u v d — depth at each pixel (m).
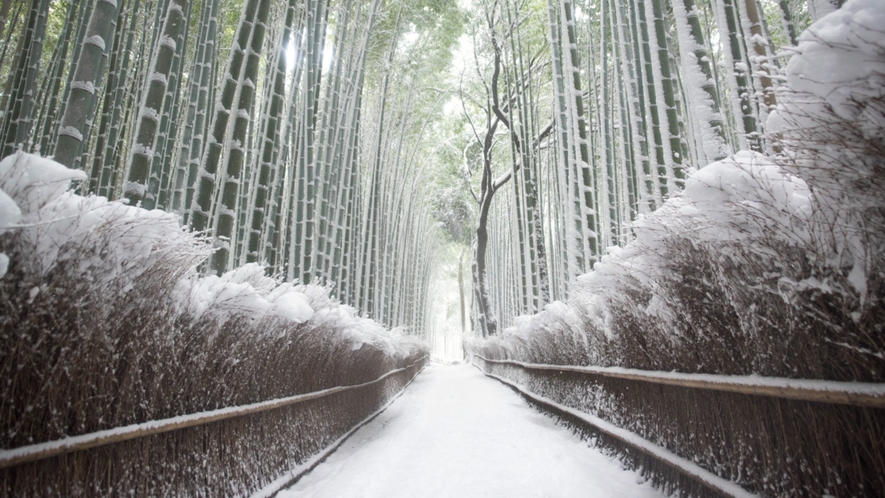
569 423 4.18
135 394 1.59
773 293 1.45
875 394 1.12
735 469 1.73
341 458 3.54
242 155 3.23
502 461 3.02
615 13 5.31
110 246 1.43
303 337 3.04
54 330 1.28
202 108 4.10
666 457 2.14
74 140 2.06
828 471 1.30
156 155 4.30
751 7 3.04
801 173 1.24
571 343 4.08
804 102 1.19
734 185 1.54
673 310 2.07
